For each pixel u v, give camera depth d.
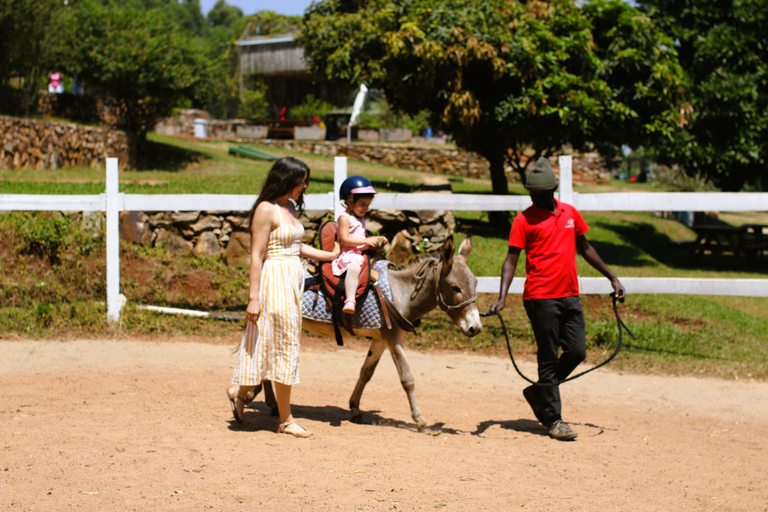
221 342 8.07
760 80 18.70
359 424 5.39
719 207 8.21
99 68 19.33
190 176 17.78
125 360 7.02
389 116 35.81
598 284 8.17
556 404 5.27
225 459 4.14
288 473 3.93
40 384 5.96
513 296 10.28
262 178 17.03
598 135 16.53
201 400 5.72
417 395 6.51
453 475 4.07
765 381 7.42
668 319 9.92
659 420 5.96
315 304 5.25
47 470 3.80
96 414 5.08
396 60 15.02
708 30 19.53
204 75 21.23
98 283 9.20
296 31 33.41
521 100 14.36
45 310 8.12
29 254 9.55
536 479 4.11
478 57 13.74
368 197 5.11
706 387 7.12
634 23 15.20
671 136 16.06
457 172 27.73
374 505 3.51
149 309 8.50
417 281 5.12
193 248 10.52
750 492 4.11
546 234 5.29
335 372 7.24
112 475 3.76
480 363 7.82
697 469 4.55
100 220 10.12
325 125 33.62
